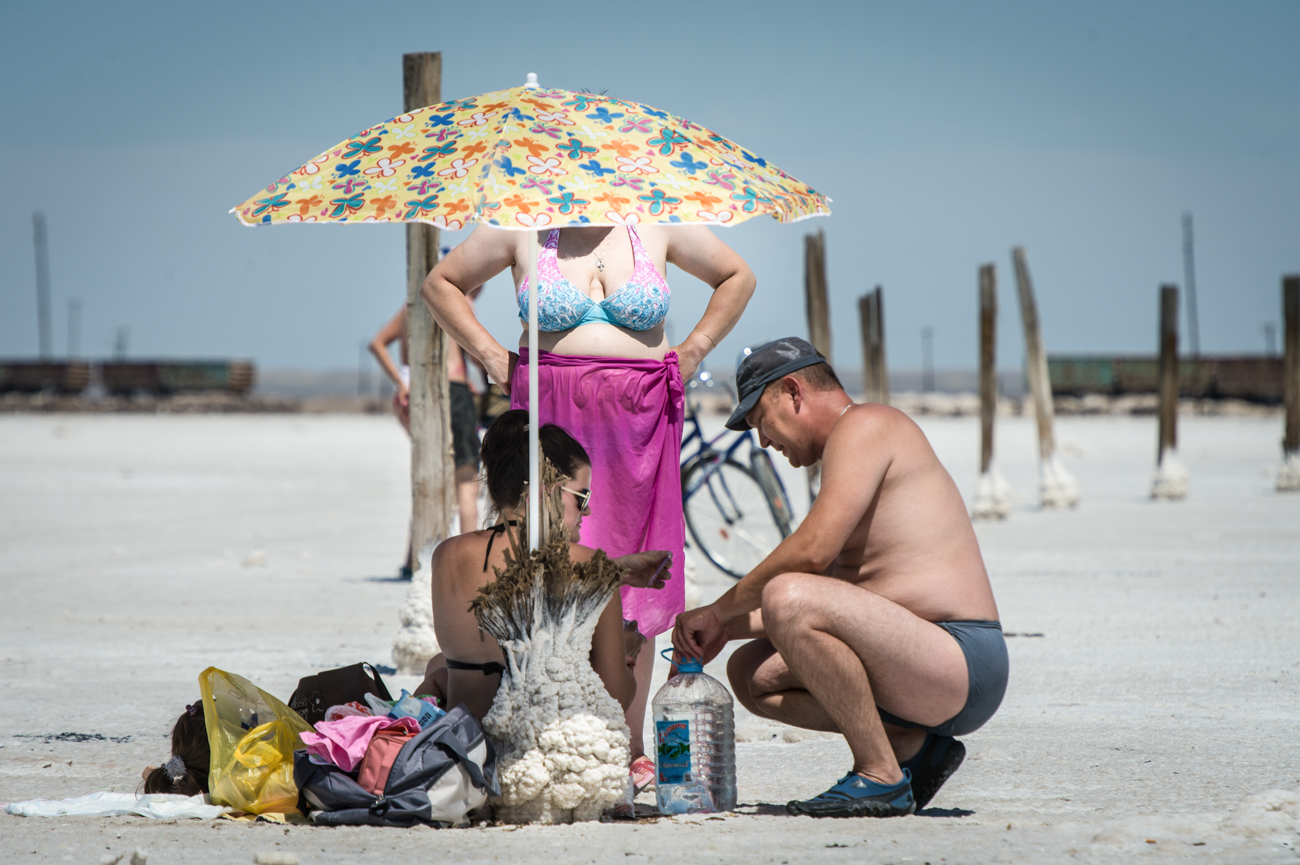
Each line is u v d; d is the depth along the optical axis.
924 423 158.25
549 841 9.36
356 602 25.91
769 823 9.95
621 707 10.45
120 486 62.09
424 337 18.52
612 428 12.02
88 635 21.58
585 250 12.42
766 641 11.11
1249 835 9.41
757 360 11.02
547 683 10.02
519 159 9.94
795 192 10.80
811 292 44.78
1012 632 21.28
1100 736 13.60
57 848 9.15
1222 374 187.00
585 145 10.16
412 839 9.42
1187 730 13.85
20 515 47.19
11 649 20.11
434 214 9.63
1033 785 11.45
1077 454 94.88
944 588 10.38
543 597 10.05
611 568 10.12
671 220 9.74
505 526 10.63
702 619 10.72
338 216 9.86
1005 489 46.75
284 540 39.66
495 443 10.75
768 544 29.45
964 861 8.77
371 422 174.75
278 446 105.50
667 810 10.53
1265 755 12.54
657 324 12.41
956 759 10.58
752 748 13.58
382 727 10.18
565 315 12.12
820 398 10.91
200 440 114.94
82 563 33.16
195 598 26.52
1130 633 21.03
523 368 12.38
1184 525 41.53
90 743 13.61
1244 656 18.78
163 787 10.93
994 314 47.62
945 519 10.52
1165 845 9.12
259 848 9.15
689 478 29.72
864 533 10.54
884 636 9.98
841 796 10.22
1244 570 29.72
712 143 10.85
